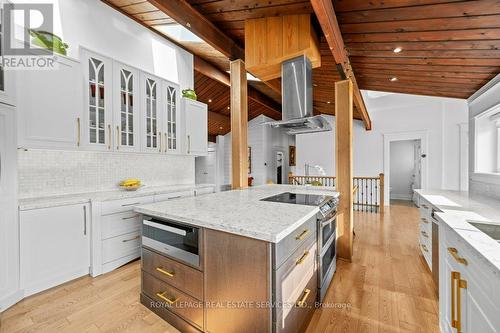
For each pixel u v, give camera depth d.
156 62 3.45
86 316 1.68
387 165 6.32
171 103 3.38
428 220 2.35
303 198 2.06
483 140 2.69
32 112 2.00
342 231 2.66
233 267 1.25
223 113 7.54
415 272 2.39
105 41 2.84
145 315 1.69
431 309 1.78
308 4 1.97
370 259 2.72
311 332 1.54
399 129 6.12
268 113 8.65
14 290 1.80
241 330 1.24
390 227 4.12
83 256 2.25
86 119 2.39
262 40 2.23
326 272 1.98
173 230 1.48
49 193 2.38
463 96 3.13
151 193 2.85
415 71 2.79
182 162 3.88
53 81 2.14
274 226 1.20
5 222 1.75
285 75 2.30
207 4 2.05
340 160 2.67
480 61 2.26
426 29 1.95
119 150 2.69
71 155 2.55
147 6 2.89
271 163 9.18
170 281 1.56
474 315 1.03
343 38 2.22
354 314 1.72
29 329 1.55
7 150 1.75
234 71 2.68
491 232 1.41
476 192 2.68
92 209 2.29
